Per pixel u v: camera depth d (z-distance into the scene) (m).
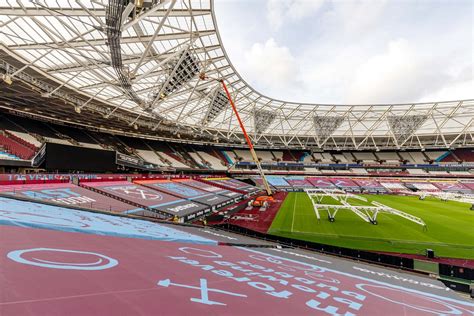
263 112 57.75
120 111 38.59
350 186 63.69
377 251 18.03
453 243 19.52
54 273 4.14
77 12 18.44
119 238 8.58
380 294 7.68
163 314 3.37
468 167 63.25
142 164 44.22
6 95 28.39
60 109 34.88
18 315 2.62
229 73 37.91
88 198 21.03
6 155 26.00
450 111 56.59
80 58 24.08
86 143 43.03
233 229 22.02
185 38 25.30
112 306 3.34
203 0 22.66
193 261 7.17
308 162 75.62
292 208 35.78
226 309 3.99
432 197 49.66
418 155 72.38
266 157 77.88
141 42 23.89
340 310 5.29
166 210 23.77
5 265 4.03
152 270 5.41
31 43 20.89
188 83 35.19
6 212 8.70
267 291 5.56
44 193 19.27
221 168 68.12
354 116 61.94
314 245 18.09
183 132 51.75
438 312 6.79
